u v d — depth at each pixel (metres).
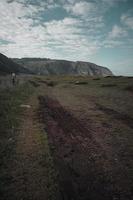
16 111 12.66
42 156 6.58
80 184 5.07
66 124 10.73
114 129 10.08
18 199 4.49
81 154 6.88
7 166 5.81
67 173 5.55
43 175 5.47
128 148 7.55
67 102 18.78
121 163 6.30
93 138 8.62
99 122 11.44
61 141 8.09
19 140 7.89
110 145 7.82
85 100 20.52
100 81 57.06
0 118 10.46
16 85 28.48
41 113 12.98
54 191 4.81
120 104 18.02
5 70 148.88
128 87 34.19
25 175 5.43
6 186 4.91
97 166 6.05
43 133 8.91
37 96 22.39
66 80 71.50
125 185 5.14
